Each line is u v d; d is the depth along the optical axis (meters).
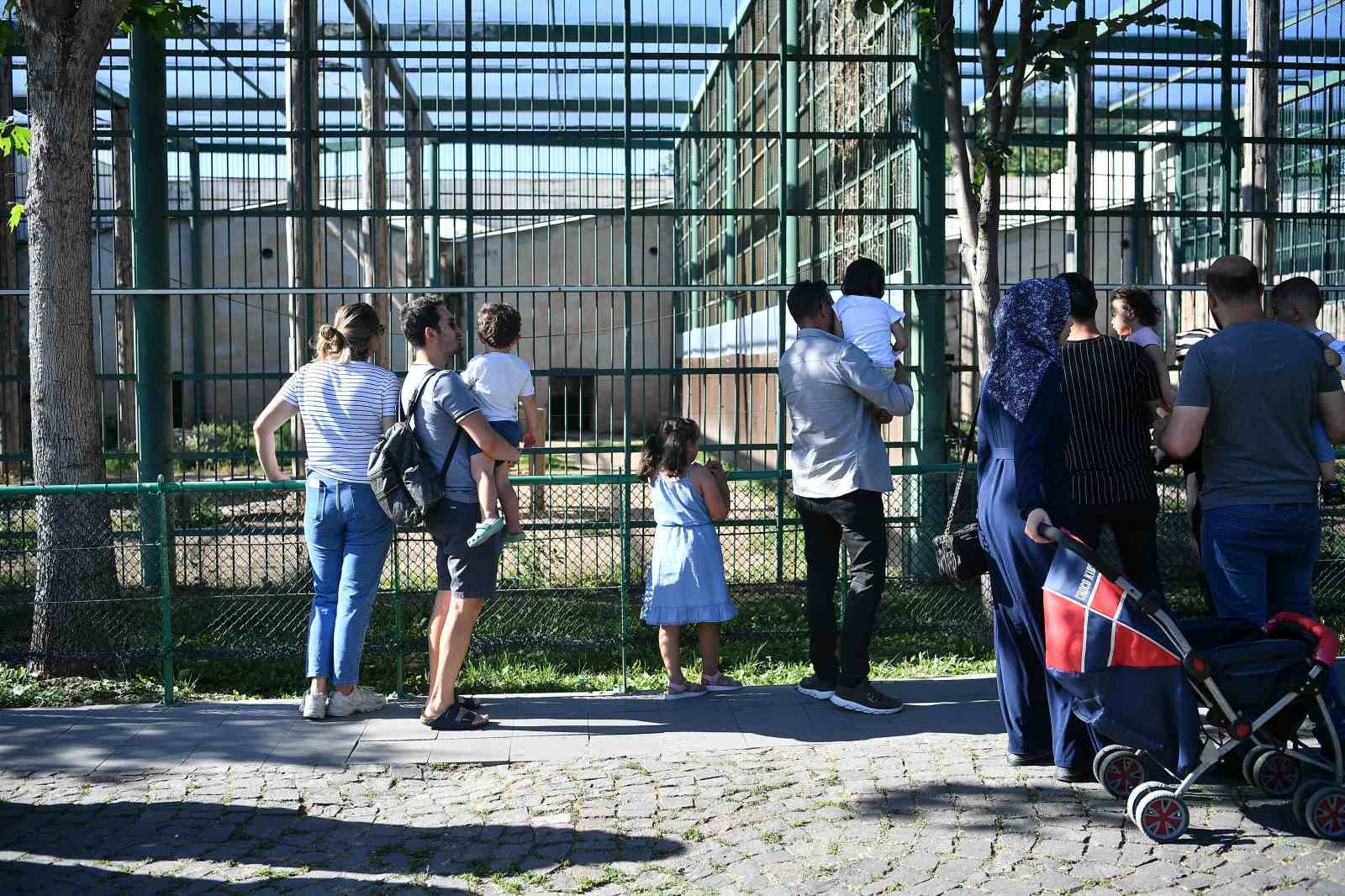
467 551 5.40
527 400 6.05
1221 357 4.47
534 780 4.77
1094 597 4.14
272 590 6.61
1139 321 6.46
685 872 3.83
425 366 5.48
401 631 6.12
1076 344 4.87
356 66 11.06
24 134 7.37
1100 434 4.82
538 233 18.28
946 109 7.34
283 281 18.59
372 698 5.81
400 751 5.15
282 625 6.51
